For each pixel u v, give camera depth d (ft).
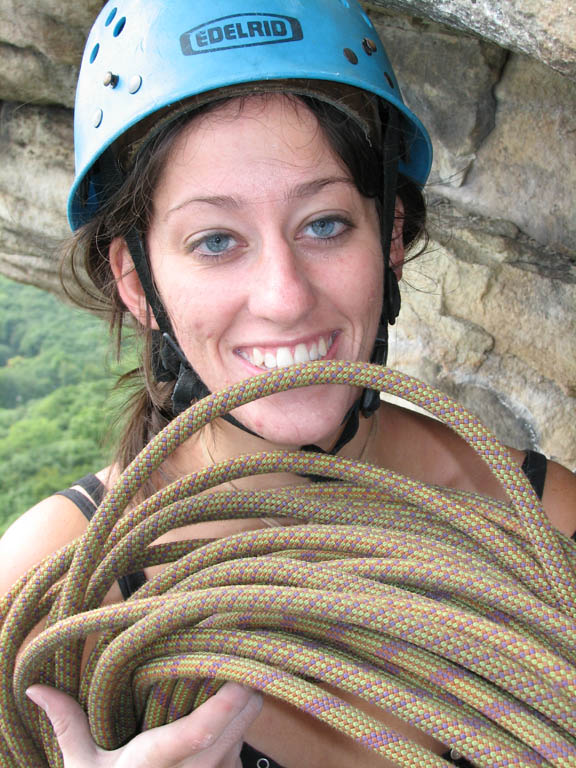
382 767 3.91
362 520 3.54
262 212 3.36
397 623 2.78
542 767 2.82
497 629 2.74
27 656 3.29
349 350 3.71
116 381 5.01
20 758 3.74
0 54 7.13
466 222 6.08
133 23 3.58
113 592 4.13
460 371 6.45
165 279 3.64
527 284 5.90
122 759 3.20
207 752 3.18
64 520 4.29
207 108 3.33
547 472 4.52
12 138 7.99
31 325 139.74
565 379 5.95
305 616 2.87
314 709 2.93
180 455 4.44
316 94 3.38
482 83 5.57
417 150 4.44
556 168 5.57
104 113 3.67
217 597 2.87
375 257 3.68
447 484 4.58
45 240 8.52
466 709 3.06
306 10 3.51
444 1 3.70
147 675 3.31
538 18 3.34
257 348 3.59
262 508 3.55
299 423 3.58
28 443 95.30
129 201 3.65
